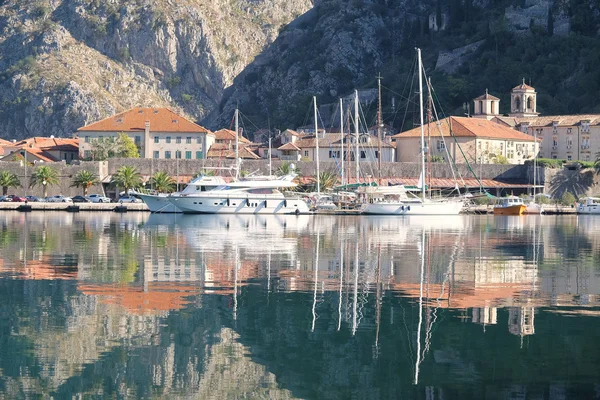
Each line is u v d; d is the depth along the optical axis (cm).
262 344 4475
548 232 11531
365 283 6200
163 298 5525
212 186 15075
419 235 10650
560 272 6844
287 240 9631
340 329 4775
